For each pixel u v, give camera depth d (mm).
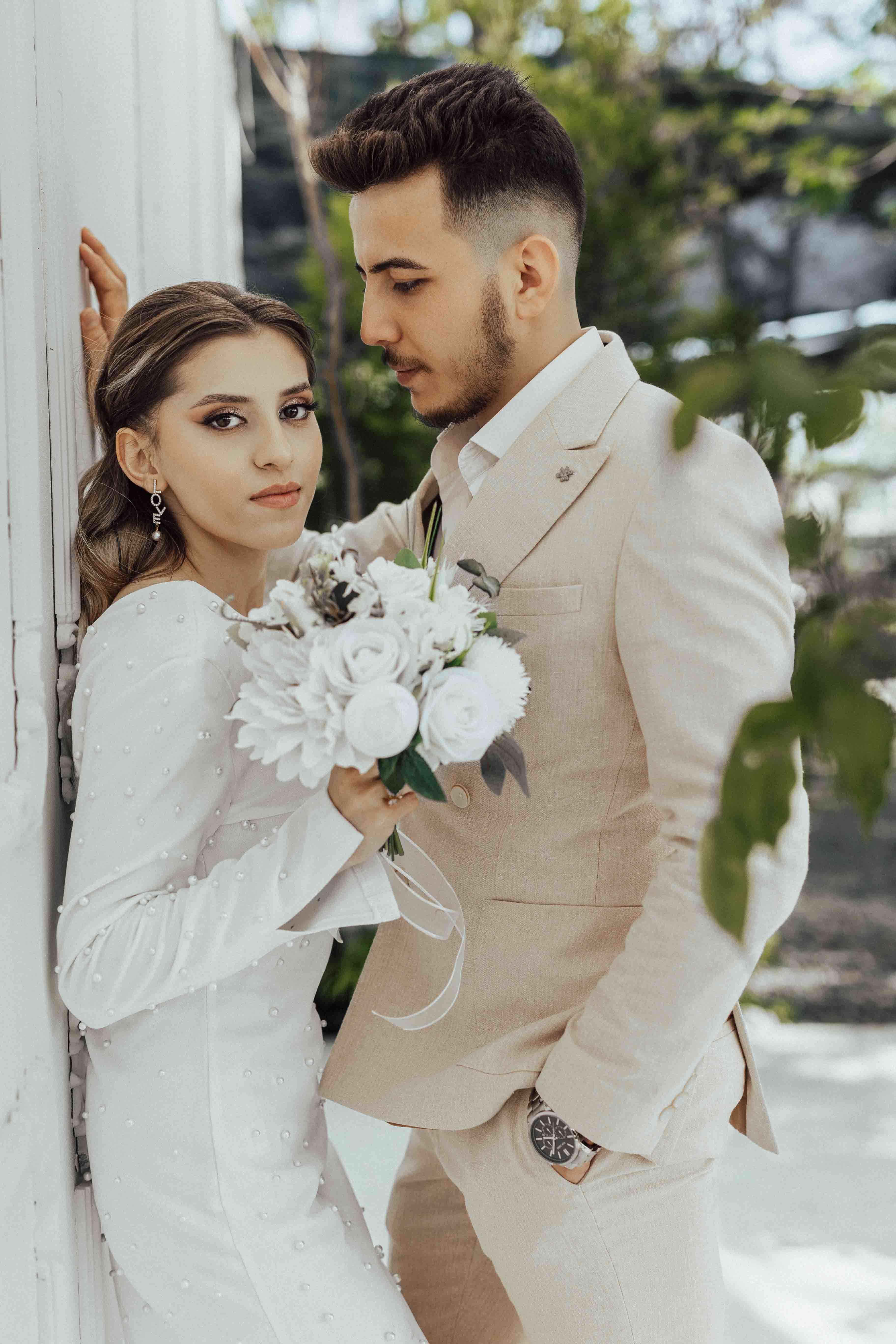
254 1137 1311
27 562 1266
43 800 1288
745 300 4738
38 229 1360
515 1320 1814
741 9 4660
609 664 1386
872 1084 3721
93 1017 1254
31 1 1326
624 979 1296
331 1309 1317
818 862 5785
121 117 1987
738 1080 1474
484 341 1499
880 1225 2883
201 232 2582
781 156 4738
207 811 1287
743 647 1262
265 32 4691
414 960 1549
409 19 4770
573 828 1435
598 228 4328
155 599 1321
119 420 1415
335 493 4387
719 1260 1436
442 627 1187
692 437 341
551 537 1417
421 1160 1786
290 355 1408
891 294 4824
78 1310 1426
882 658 334
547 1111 1355
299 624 1206
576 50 4566
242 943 1221
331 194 4402
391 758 1161
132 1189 1311
